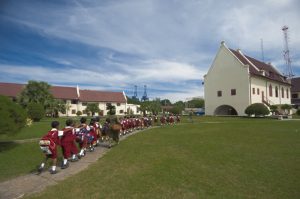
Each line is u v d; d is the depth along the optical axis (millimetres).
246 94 42531
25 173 7434
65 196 5398
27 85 36344
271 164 7969
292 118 36875
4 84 54094
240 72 43438
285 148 10828
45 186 6160
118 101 69375
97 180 6434
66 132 8188
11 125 10547
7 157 9742
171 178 6520
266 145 11641
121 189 5750
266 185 5988
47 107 37750
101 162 8445
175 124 26172
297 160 8516
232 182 6211
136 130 19719
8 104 11141
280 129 19500
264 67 52719
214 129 19844
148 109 66625
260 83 45906
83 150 9664
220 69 46406
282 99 54094
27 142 13625
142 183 6145
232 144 11977
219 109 47312
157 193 5492
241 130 18828
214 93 47156
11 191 5828
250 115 38875
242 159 8680
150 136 15461
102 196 5352
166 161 8398
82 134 9648
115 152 10172
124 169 7438
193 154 9555
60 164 8469
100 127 12914
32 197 5406
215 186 5922
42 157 9742
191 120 31531
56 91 60750
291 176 6684
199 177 6609
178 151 10188
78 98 61562
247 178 6520
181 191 5605
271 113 42062
